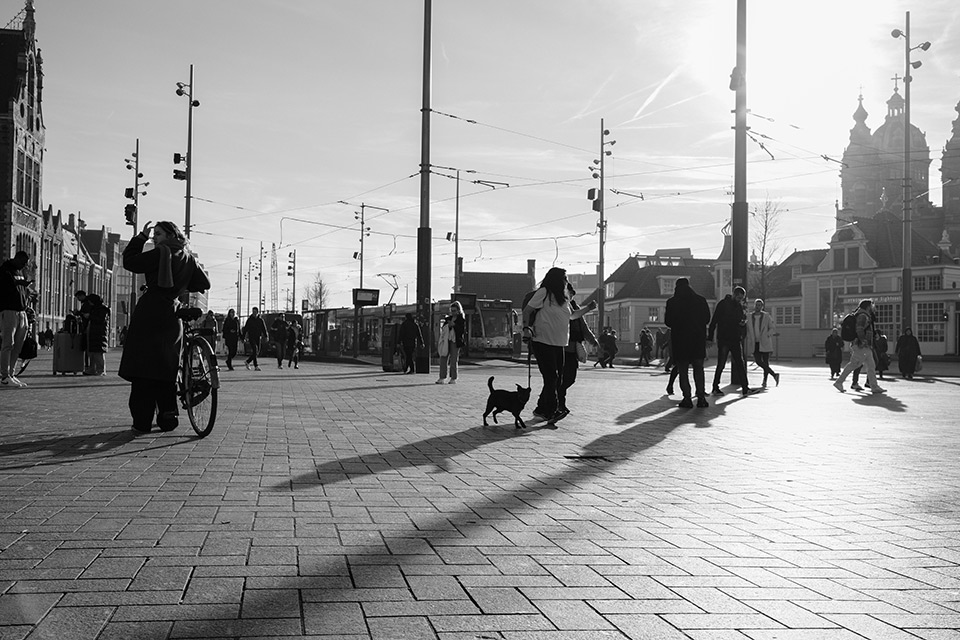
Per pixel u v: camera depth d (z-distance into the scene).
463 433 9.66
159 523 4.83
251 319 27.75
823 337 58.09
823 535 4.85
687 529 4.96
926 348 51.72
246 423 10.16
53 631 3.08
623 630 3.22
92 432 8.90
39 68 67.38
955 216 111.25
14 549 4.22
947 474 7.04
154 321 8.75
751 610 3.48
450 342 19.86
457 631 3.17
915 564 4.23
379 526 4.89
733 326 16.89
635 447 8.62
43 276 69.62
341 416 11.29
